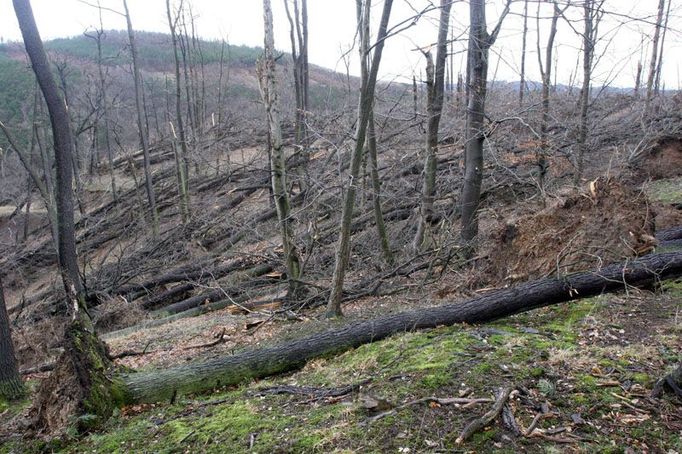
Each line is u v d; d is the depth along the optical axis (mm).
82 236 16062
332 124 10984
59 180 5941
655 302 5121
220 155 18625
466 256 8148
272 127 8133
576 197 6297
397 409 3457
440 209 10391
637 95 14664
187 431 3852
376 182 8859
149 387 4723
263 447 3383
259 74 8062
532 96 11023
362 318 6047
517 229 6480
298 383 4488
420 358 4227
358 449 3127
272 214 13945
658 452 2951
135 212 17469
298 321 7039
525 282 5668
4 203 22000
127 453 3762
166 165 21375
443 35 8398
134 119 25938
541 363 3902
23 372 7570
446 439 3121
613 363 3859
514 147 11102
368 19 5977
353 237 10789
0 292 6090
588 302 5270
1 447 4500
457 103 11070
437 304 6180
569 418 3270
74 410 4441
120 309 10734
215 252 12930
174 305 10891
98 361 4676
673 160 11477
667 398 3389
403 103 11055
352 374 4340
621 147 12133
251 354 5027
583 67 9961
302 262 9406
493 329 4797
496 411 3268
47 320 10125
